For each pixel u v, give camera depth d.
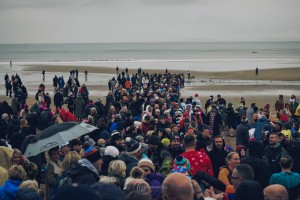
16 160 8.95
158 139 10.72
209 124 21.03
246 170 6.20
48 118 19.33
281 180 7.16
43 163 12.72
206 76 68.88
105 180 6.96
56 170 9.40
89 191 2.54
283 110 21.03
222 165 9.40
